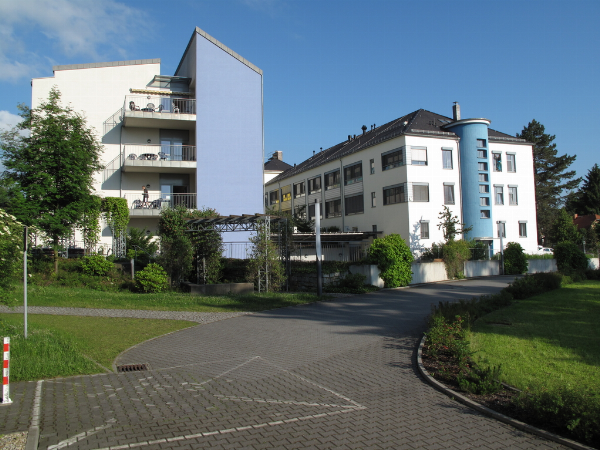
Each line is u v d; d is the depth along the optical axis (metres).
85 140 21.22
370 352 9.35
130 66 28.61
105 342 10.39
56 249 20.19
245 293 19.27
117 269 21.78
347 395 6.68
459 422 5.58
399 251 23.47
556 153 64.19
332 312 15.04
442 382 7.12
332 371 8.01
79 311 14.58
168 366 8.47
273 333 11.57
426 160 35.25
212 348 9.96
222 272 22.58
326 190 45.09
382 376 7.64
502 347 9.09
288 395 6.71
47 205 19.97
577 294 18.34
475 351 8.09
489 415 5.78
